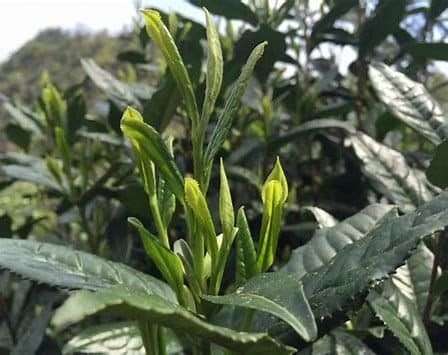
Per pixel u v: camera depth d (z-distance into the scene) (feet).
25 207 2.19
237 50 1.36
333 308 0.58
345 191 1.47
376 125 1.33
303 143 1.65
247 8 1.44
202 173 0.57
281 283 0.49
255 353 0.48
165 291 0.62
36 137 1.88
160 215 0.60
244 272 0.58
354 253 0.62
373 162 1.02
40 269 0.58
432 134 0.94
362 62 1.52
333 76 1.55
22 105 1.78
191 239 0.58
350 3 1.47
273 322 0.62
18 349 0.99
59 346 1.02
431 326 0.92
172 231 1.34
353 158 1.47
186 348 0.65
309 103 1.52
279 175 0.56
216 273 0.57
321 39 1.58
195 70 1.36
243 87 0.56
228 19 1.48
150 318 0.45
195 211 0.55
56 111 1.39
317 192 1.53
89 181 1.62
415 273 0.91
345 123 1.25
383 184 0.99
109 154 1.69
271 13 1.51
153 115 1.15
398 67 1.65
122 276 0.61
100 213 1.42
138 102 1.44
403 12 1.40
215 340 0.47
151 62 2.02
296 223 1.44
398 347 0.92
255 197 1.49
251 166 1.44
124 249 1.32
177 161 1.41
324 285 0.61
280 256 1.41
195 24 1.47
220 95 1.39
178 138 1.50
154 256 0.57
